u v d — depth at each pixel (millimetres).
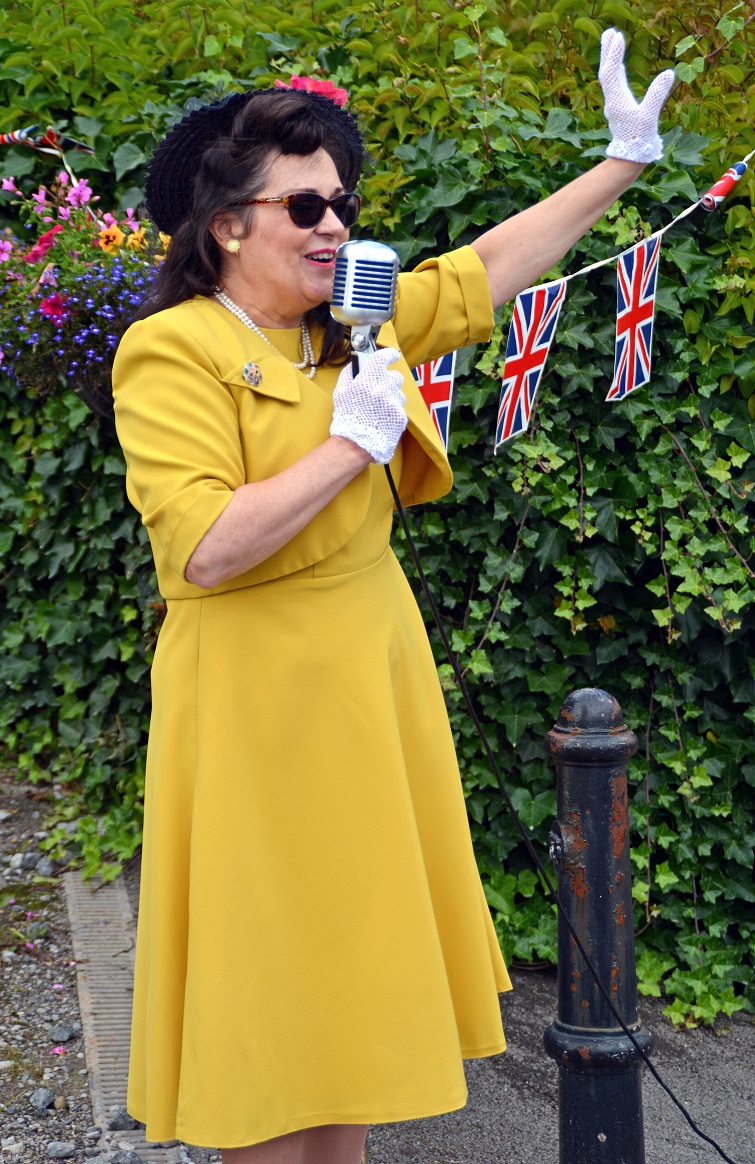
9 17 3979
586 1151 2152
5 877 3646
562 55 3572
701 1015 3244
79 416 3646
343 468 1676
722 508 3262
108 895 3578
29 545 4039
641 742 3420
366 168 3232
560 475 3230
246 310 1854
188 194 1905
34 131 3686
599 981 2121
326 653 1796
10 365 3330
